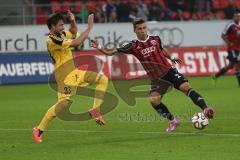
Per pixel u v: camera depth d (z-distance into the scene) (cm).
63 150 2734
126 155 2578
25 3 7594
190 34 7312
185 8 7856
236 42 5616
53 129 3384
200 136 3022
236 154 2545
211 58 7050
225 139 2917
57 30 2934
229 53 5666
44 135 3180
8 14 7275
